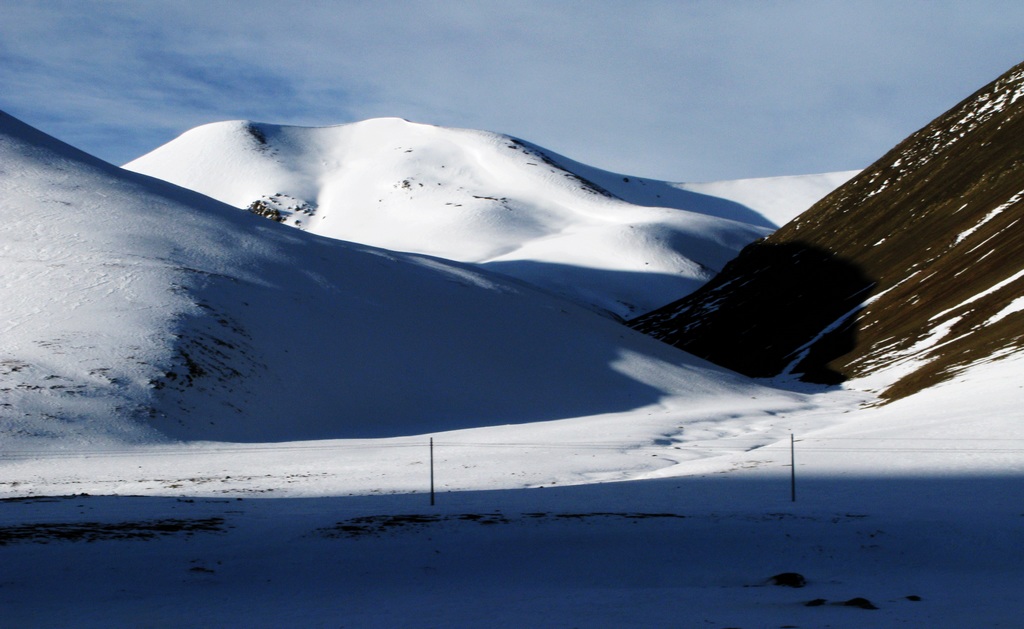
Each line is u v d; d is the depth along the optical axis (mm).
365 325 59562
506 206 180750
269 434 43562
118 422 39531
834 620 12602
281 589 15195
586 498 24109
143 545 17500
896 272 82688
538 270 133625
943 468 27375
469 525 19562
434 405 52250
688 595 14727
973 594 14609
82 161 75750
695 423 47719
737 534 18625
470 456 34969
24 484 28516
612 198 196250
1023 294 56344
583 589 15344
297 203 196125
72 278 53469
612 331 76188
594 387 60531
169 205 70312
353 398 50469
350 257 71438
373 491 26406
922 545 17984
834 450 32750
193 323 50375
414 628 12406
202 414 43000
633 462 33062
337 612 13555
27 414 38312
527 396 56594
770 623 12422
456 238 163375
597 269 136500
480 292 74250
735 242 167250
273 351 51719
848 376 67000
